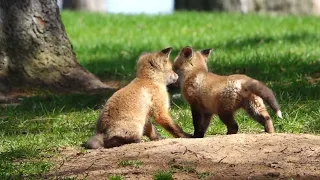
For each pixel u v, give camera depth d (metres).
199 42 24.69
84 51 24.02
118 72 19.97
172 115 14.20
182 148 10.86
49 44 18.22
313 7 40.00
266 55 20.81
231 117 11.88
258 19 31.67
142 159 10.53
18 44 17.94
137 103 11.63
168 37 26.59
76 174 10.13
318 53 21.06
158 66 12.00
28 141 12.71
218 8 39.38
